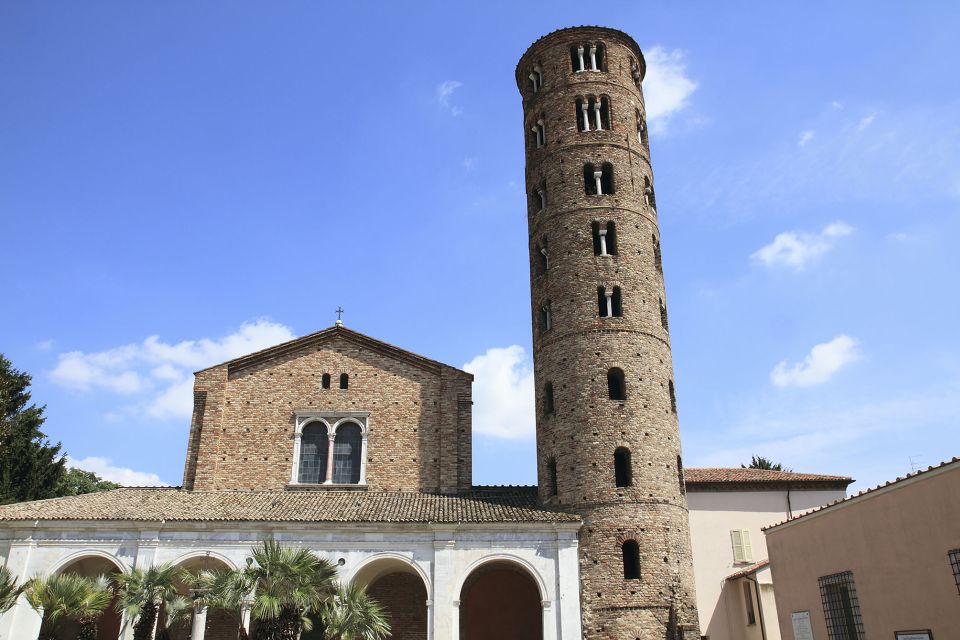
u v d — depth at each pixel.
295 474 47.75
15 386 61.44
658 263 50.03
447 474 47.59
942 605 24.88
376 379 50.28
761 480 53.59
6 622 37.97
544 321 48.06
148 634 31.95
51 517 40.19
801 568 33.88
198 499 44.41
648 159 52.47
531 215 51.53
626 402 43.12
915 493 26.36
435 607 38.50
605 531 40.31
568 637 38.00
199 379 49.84
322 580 30.66
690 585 41.06
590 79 51.81
